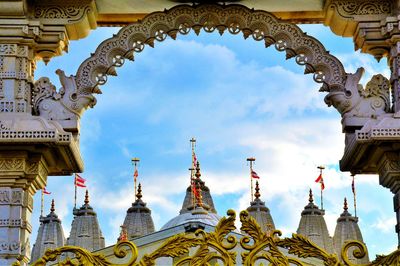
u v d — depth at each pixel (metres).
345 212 33.25
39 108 13.41
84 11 13.70
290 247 11.34
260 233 11.33
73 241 32.69
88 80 13.53
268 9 14.62
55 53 13.59
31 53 13.46
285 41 13.70
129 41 13.66
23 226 12.95
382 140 12.79
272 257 11.27
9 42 13.26
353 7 13.73
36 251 32.38
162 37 13.73
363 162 13.70
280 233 11.37
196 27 13.78
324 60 13.62
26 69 13.28
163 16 13.73
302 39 13.69
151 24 13.71
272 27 13.73
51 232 32.62
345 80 13.55
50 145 12.95
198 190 29.53
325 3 14.20
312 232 31.78
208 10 13.75
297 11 14.68
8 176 12.96
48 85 13.50
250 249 11.28
